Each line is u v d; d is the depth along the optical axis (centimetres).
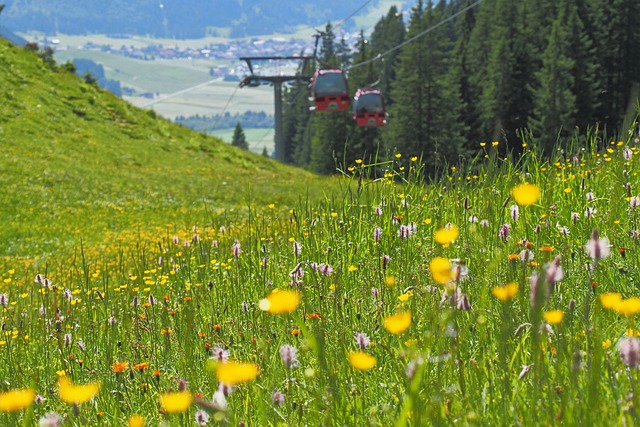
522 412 389
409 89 10569
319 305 669
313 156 13438
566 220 815
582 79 9669
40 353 787
